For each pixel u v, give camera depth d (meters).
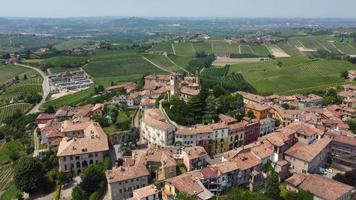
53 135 189.88
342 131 187.12
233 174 137.75
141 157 150.50
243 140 182.00
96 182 140.12
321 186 131.12
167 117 194.75
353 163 159.88
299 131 170.88
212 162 154.00
